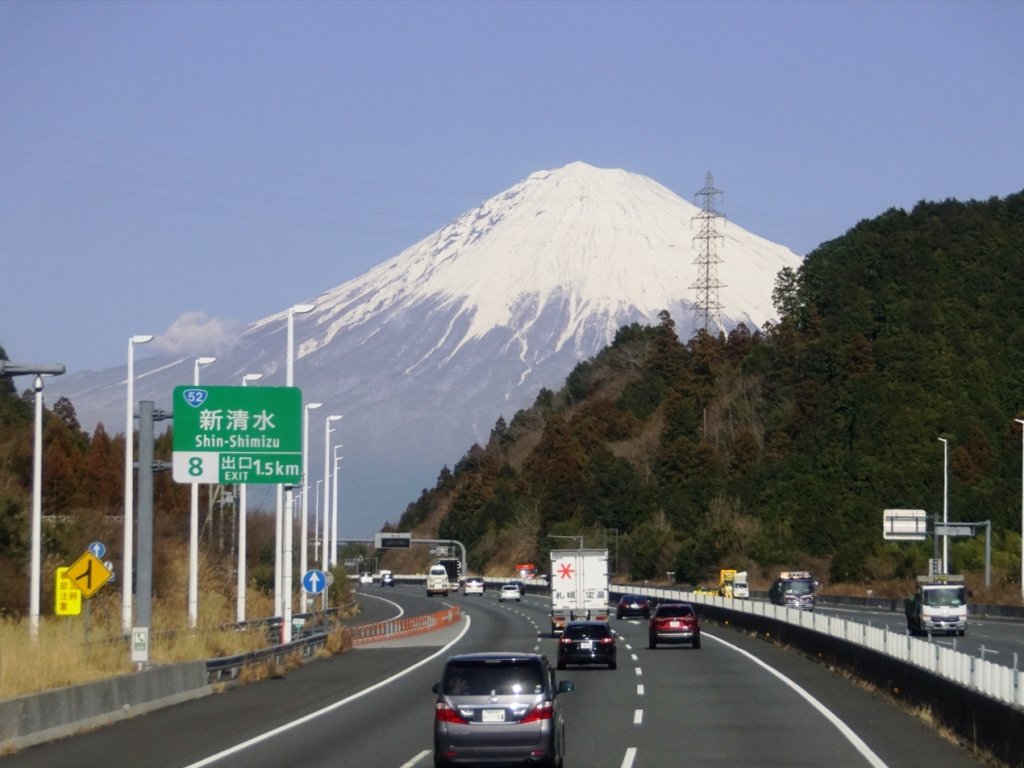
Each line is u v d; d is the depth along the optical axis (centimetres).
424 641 6184
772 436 15600
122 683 2920
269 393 4094
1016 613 7488
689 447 16250
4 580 5425
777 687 3562
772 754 2216
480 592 14300
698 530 14238
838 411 14562
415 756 2244
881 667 3362
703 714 2873
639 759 2161
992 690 2295
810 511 13212
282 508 5366
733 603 7425
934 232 16838
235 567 8431
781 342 17188
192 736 2559
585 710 2966
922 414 13400
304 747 2373
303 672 4281
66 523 6556
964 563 11019
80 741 2489
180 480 4053
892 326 15162
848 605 9744
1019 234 16638
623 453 18212
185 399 4081
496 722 1975
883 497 12731
